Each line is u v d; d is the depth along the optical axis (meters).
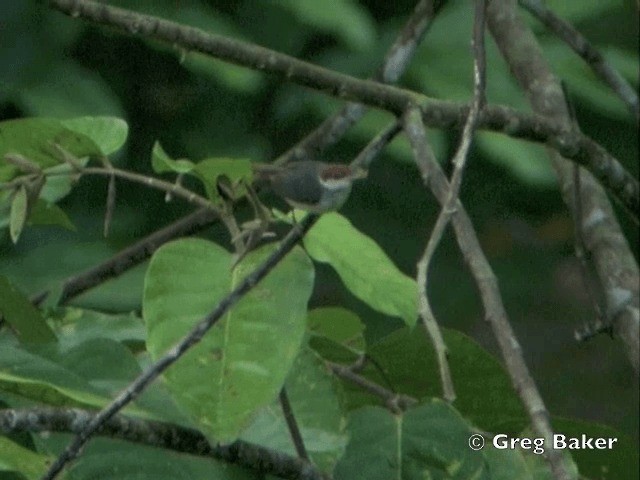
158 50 11.40
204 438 4.62
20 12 11.13
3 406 5.39
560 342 14.77
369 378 5.92
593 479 6.04
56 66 11.13
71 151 5.02
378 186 12.50
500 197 13.26
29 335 5.00
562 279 14.48
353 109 6.73
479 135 10.92
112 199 4.98
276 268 4.59
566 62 11.39
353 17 10.69
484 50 4.95
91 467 4.66
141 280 9.33
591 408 14.72
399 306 4.75
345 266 4.81
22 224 4.92
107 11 5.31
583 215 6.87
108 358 4.82
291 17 11.63
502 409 5.82
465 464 4.75
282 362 4.41
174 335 4.50
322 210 4.76
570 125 6.32
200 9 11.09
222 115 12.09
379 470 4.76
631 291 6.53
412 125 5.33
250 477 4.80
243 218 10.80
